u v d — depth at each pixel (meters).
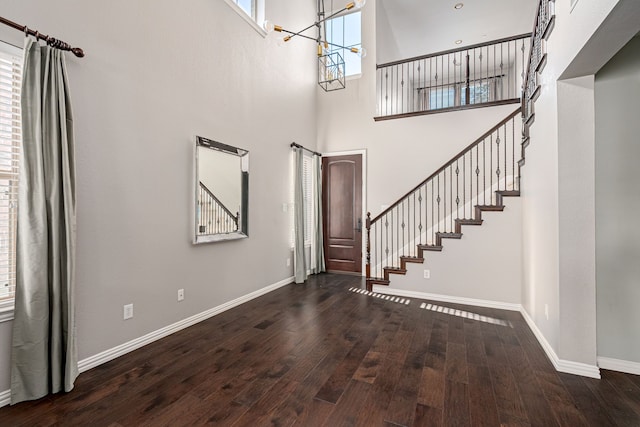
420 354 2.60
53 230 2.02
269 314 3.59
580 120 2.29
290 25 5.07
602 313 2.35
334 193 5.92
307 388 2.10
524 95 3.53
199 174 3.31
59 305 2.05
